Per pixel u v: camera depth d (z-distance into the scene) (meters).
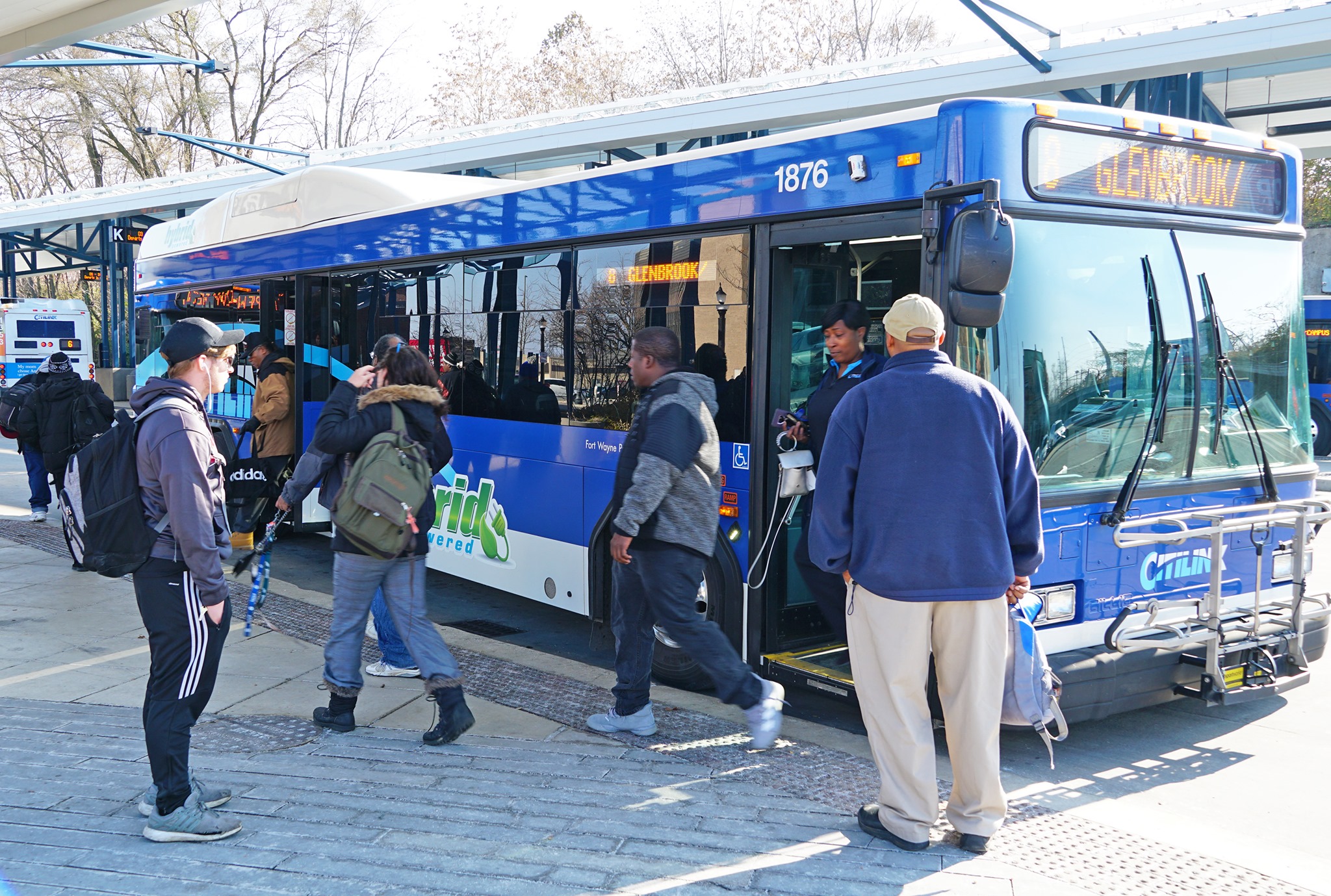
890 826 3.74
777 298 5.45
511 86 39.09
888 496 3.55
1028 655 3.78
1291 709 5.89
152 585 3.62
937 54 14.58
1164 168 5.04
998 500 3.55
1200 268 5.14
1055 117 4.69
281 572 9.31
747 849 3.69
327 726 5.01
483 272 7.38
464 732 4.98
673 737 5.07
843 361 5.14
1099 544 4.83
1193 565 5.15
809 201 5.20
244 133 38.25
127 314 36.59
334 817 3.91
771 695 4.65
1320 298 20.05
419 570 4.84
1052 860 3.72
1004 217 4.23
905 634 3.57
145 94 36.50
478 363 7.45
